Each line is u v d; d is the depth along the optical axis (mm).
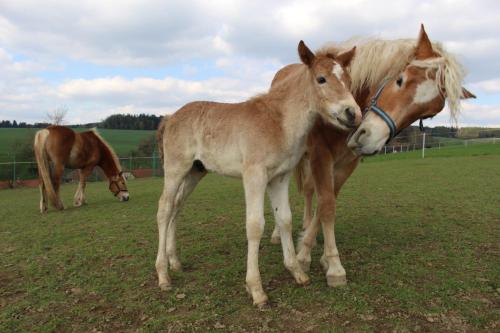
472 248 5102
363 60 4152
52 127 10000
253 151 3672
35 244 6223
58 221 8211
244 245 5672
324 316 3342
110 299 3936
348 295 3715
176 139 4270
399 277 4121
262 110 3783
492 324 3158
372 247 5234
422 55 3803
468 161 20188
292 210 8648
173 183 4340
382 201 8977
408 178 13672
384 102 3902
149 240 6195
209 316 3416
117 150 32938
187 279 4387
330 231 4094
